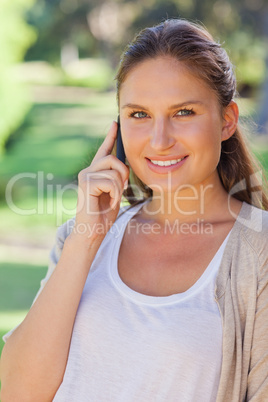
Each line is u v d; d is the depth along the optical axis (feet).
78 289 8.89
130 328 8.48
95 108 132.16
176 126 8.64
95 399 8.44
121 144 9.86
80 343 8.78
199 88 8.63
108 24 137.49
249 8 96.48
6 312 28.14
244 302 8.27
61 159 74.33
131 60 8.83
